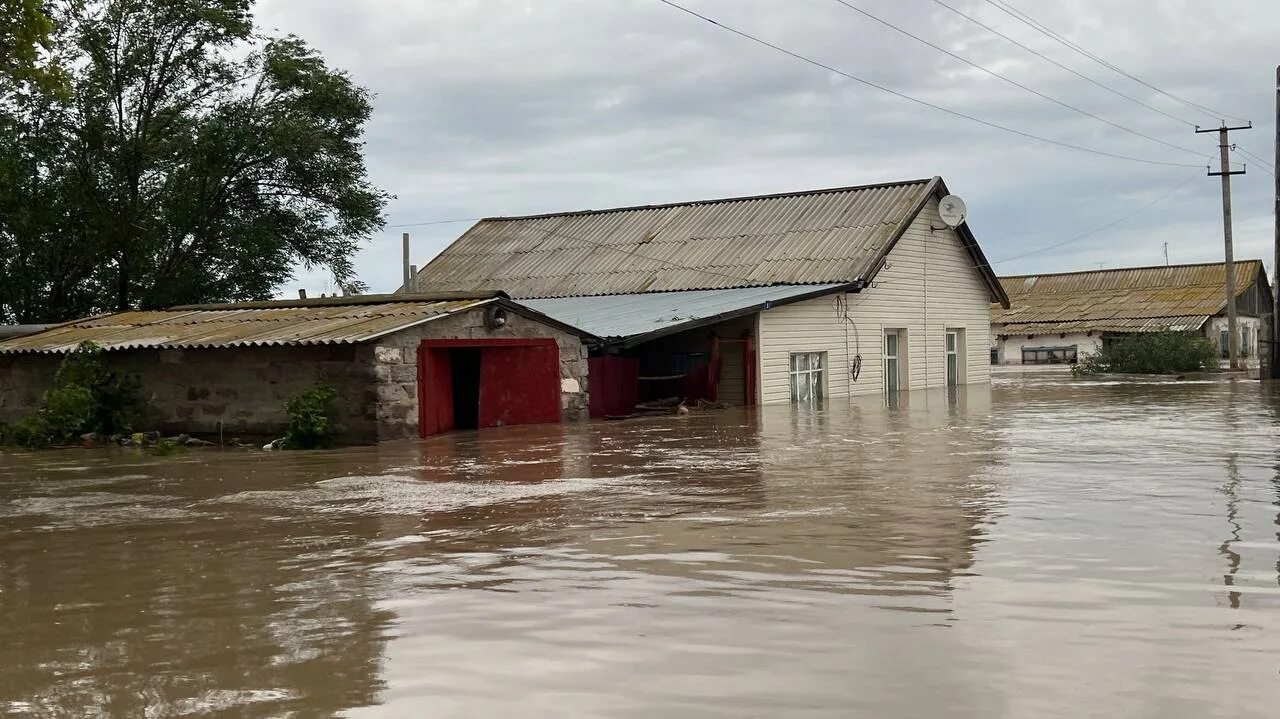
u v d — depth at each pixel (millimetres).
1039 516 9156
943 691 4781
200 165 33844
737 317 26609
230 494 11914
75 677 5273
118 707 4832
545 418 21938
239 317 23156
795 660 5262
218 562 8008
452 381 21047
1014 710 4539
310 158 35406
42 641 5934
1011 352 62188
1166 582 6703
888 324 33062
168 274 35625
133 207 34688
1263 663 5090
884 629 5758
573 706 4703
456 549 8266
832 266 31312
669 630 5824
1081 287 67688
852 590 6633
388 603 6586
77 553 8500
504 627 5973
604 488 11586
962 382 37375
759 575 7102
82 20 33062
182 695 4977
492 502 10727
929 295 35219
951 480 11617
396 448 17250
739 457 14555
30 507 11203
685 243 35500
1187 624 5758
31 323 34500
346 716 4656
